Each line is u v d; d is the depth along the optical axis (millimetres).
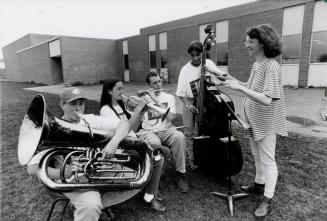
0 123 6363
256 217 2346
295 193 2719
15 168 3562
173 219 2363
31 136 1664
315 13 11523
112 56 24047
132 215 2422
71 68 21531
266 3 12977
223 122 2662
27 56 27797
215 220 2336
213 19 15477
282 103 2270
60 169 1743
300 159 3605
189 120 3363
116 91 2455
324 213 2379
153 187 2461
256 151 2605
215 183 2990
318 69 11906
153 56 20547
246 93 2102
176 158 2834
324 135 4859
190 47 3055
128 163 2172
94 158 1754
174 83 18922
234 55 14812
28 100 11289
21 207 2592
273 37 2104
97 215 1787
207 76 2748
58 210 2525
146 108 1954
